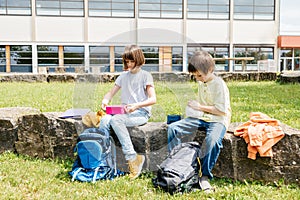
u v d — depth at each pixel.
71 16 22.58
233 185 2.77
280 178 2.79
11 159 3.28
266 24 24.64
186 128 2.95
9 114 3.53
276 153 2.76
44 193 2.55
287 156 2.76
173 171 2.60
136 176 2.91
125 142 2.99
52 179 2.81
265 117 2.97
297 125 4.18
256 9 24.42
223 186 2.74
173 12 23.55
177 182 2.55
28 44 22.22
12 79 12.21
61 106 5.46
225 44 24.36
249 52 24.75
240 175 2.84
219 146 2.75
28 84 10.91
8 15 21.84
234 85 10.74
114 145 3.06
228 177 2.87
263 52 24.88
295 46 24.59
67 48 22.81
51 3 22.28
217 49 24.36
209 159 2.74
